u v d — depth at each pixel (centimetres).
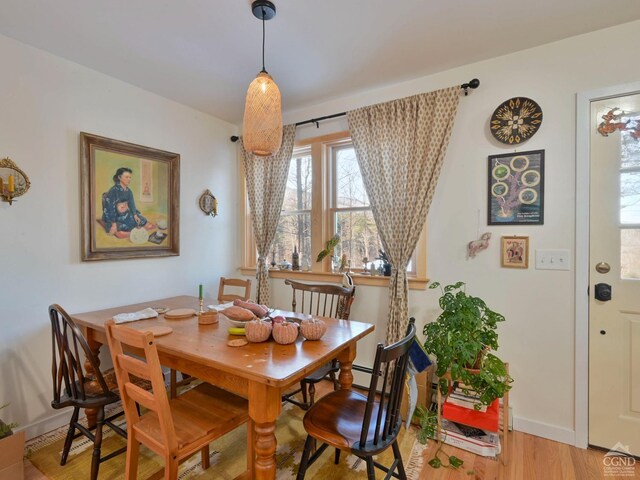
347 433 133
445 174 232
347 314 225
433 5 167
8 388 193
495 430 183
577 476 169
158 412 119
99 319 202
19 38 194
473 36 193
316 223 295
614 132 185
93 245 230
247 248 348
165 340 158
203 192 313
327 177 296
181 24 182
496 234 216
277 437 203
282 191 305
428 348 197
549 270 201
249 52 211
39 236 205
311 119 294
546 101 201
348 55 214
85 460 180
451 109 223
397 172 241
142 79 246
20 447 158
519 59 209
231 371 127
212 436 136
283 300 315
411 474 170
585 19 178
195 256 306
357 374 271
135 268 258
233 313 173
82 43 200
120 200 246
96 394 167
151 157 267
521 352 210
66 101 218
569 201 196
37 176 204
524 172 207
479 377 182
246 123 169
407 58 217
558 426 199
